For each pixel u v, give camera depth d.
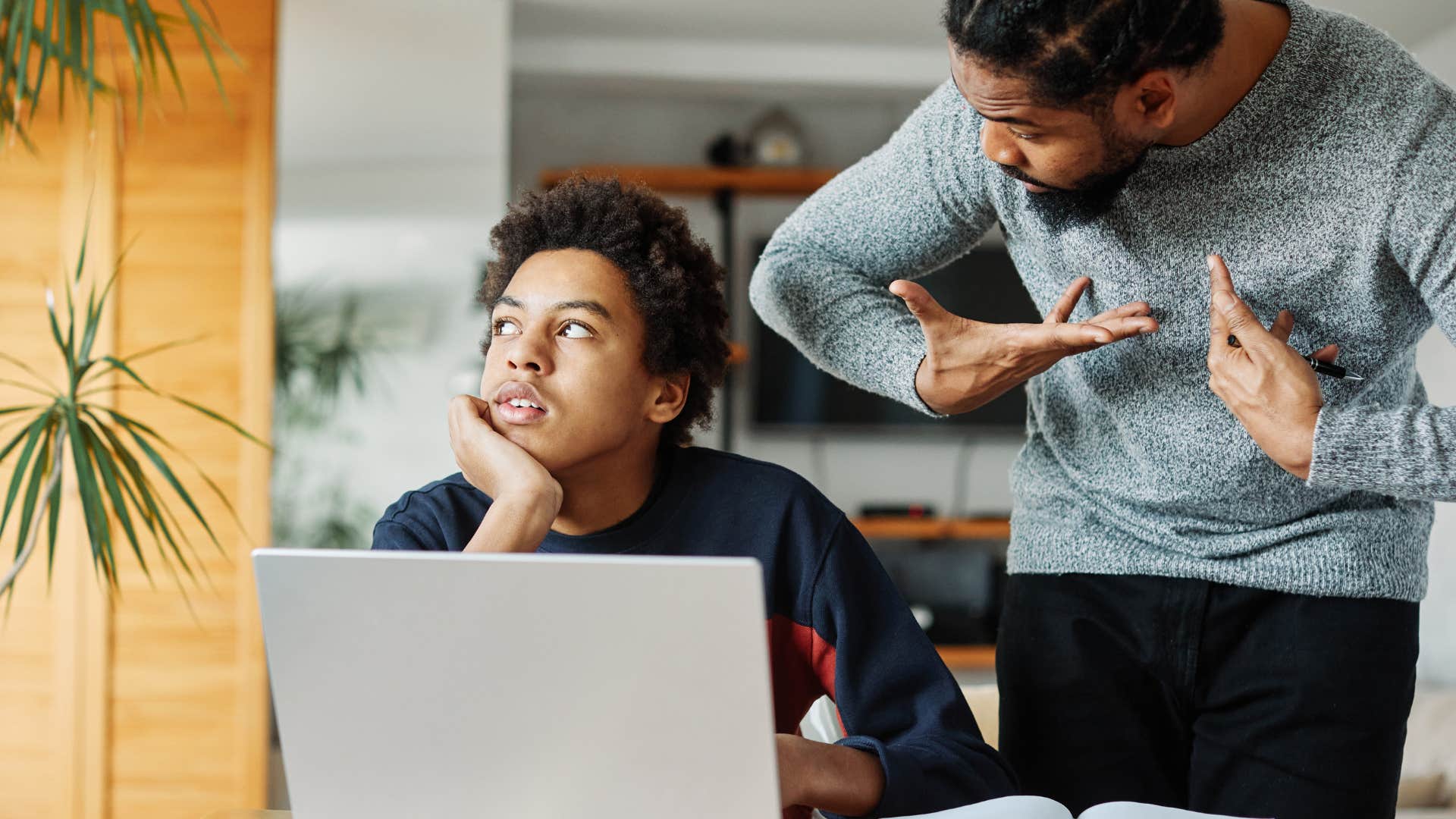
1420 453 0.92
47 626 3.12
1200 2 0.87
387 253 3.41
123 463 2.00
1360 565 1.13
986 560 4.72
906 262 1.26
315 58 3.40
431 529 1.05
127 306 3.19
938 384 1.12
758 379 4.66
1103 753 1.22
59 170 3.18
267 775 3.16
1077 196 1.01
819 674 1.05
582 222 1.02
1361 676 1.13
